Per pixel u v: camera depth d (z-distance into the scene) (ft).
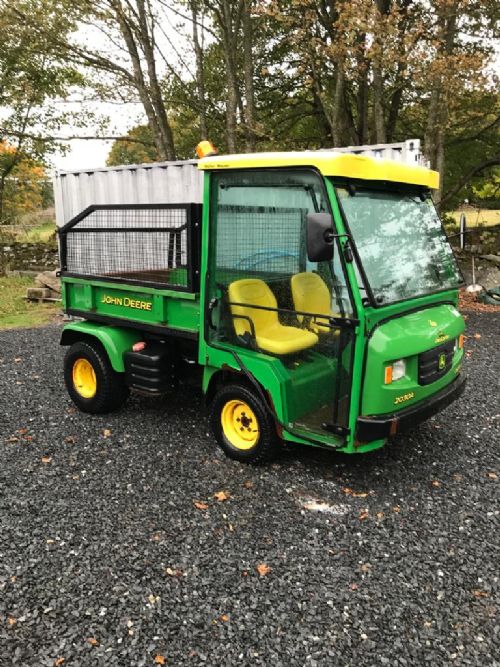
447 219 45.42
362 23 29.60
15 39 42.83
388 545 11.04
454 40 36.37
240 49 46.44
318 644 8.58
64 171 26.68
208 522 11.83
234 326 13.87
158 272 15.53
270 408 13.46
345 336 11.85
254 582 9.96
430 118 37.96
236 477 13.74
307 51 35.04
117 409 18.25
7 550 10.85
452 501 12.64
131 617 9.11
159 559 10.59
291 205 12.41
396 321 12.37
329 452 15.06
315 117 52.42
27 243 53.16
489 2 33.63
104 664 8.21
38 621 9.02
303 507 12.40
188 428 16.80
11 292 43.55
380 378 11.69
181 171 22.12
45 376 22.33
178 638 8.69
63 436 16.31
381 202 12.83
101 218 16.87
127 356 16.46
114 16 40.45
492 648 8.51
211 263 14.03
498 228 42.11
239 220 13.37
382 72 36.83
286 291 12.78
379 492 13.02
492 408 18.08
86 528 11.60
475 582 9.97
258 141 45.37
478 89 32.24
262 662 8.25
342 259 11.60
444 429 16.51
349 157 11.47
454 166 48.60
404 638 8.70
